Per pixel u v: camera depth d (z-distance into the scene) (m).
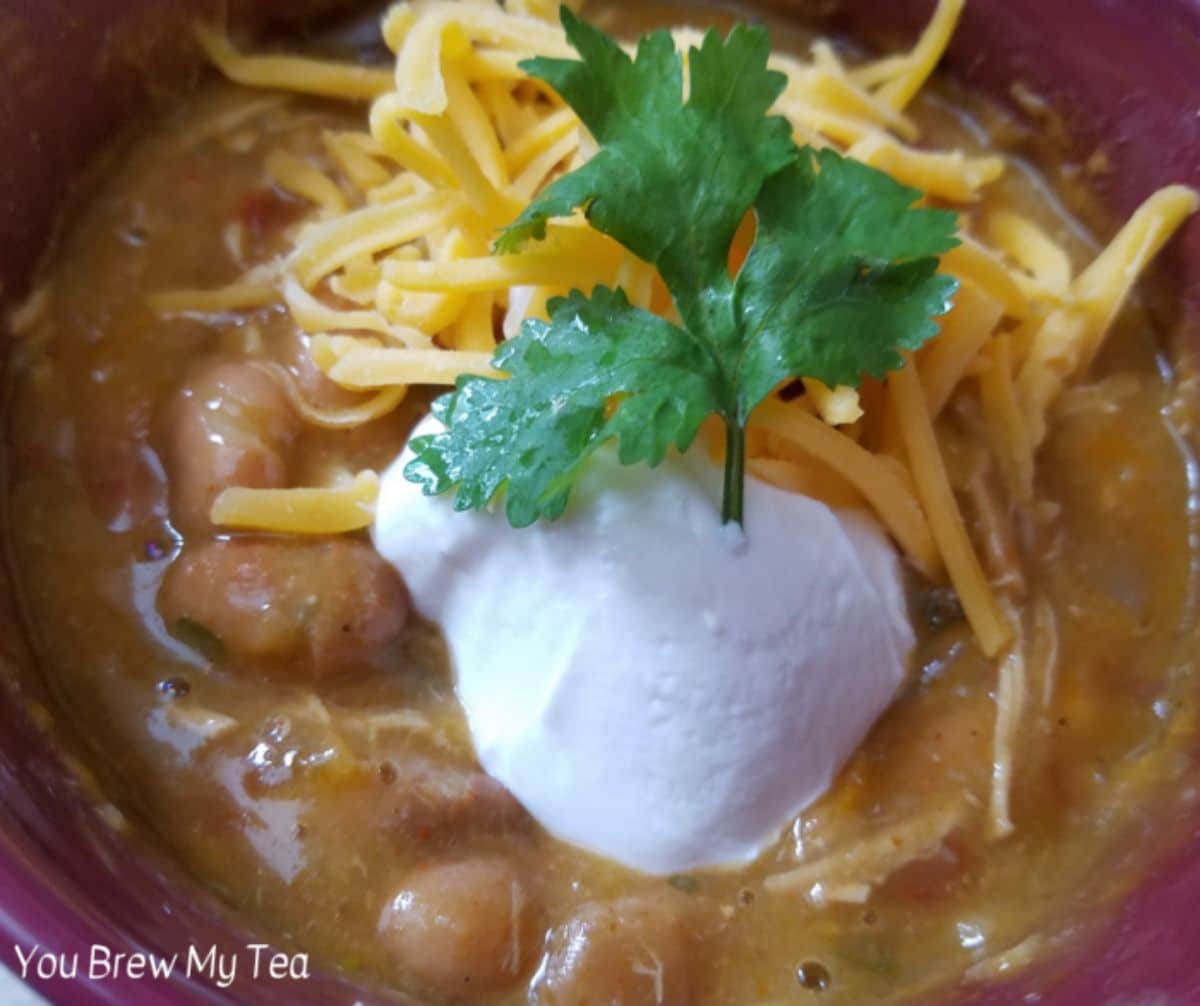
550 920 0.09
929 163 0.11
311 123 0.12
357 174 0.12
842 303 0.09
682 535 0.09
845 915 0.09
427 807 0.09
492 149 0.11
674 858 0.09
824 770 0.10
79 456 0.10
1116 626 0.10
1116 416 0.11
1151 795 0.10
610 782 0.09
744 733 0.09
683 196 0.09
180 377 0.11
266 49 0.13
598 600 0.09
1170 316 0.12
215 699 0.10
